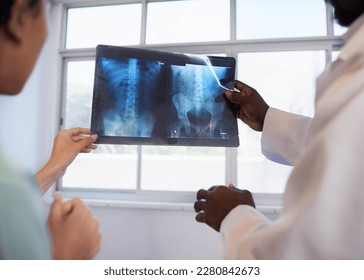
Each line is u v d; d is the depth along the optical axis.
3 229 0.26
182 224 1.63
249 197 0.53
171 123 0.79
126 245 1.68
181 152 1.77
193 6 1.80
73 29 1.96
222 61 0.86
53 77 1.87
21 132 1.70
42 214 0.31
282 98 1.68
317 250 0.34
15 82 0.35
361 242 0.34
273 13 1.72
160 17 1.83
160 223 1.65
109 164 1.86
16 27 0.31
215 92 0.84
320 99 0.40
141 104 0.79
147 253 1.66
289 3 1.71
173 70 0.82
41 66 1.85
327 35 1.62
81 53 1.89
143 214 1.67
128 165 1.84
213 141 0.81
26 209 0.28
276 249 0.35
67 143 0.79
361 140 0.33
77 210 0.40
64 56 1.91
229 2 1.74
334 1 0.47
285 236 0.34
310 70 1.67
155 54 0.82
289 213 0.35
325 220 0.33
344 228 0.33
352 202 0.33
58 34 1.89
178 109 0.81
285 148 0.80
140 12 1.86
